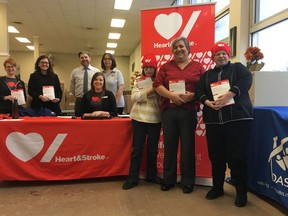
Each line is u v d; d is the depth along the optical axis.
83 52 3.75
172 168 2.52
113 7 7.69
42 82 3.41
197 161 2.71
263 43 4.26
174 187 2.62
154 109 2.58
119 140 2.77
